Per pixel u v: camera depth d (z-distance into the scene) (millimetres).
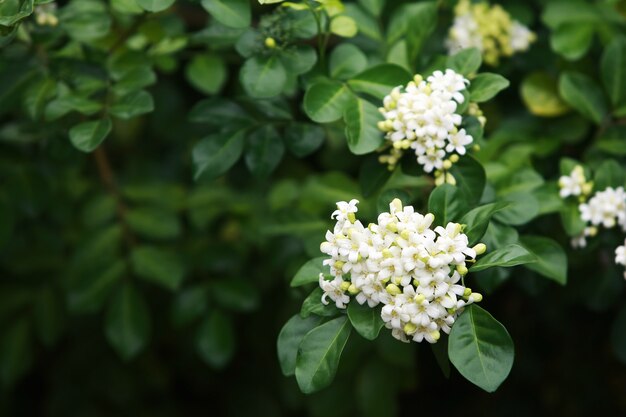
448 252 723
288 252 982
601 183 830
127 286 960
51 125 890
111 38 914
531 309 1061
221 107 859
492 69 946
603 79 894
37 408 1247
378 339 931
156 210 996
